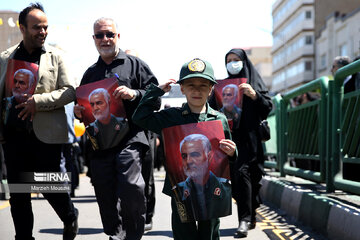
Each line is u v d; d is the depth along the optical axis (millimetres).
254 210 5836
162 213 7434
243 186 5598
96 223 6559
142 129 4488
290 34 78625
